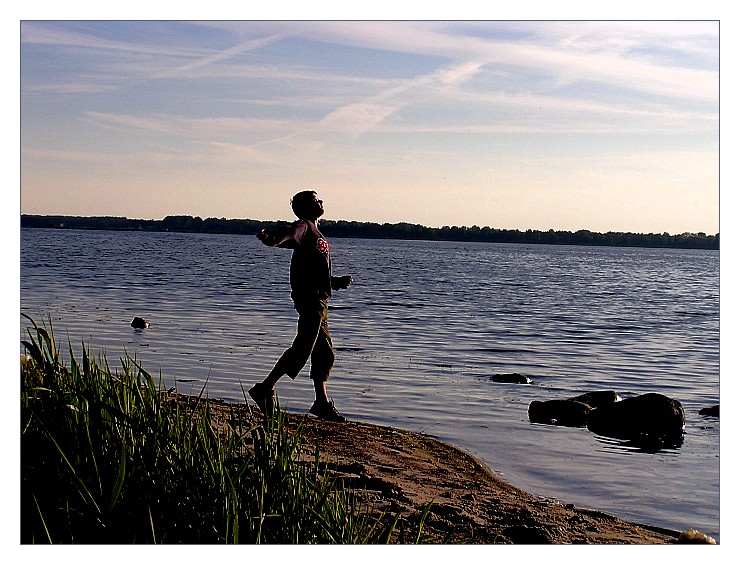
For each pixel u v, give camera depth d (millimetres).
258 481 4559
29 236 115062
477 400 12023
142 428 4609
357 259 84688
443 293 38688
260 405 7566
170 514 4398
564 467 8531
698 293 43906
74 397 4914
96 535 4359
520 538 5723
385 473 6930
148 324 19484
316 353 7980
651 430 10398
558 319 27266
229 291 33594
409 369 14727
